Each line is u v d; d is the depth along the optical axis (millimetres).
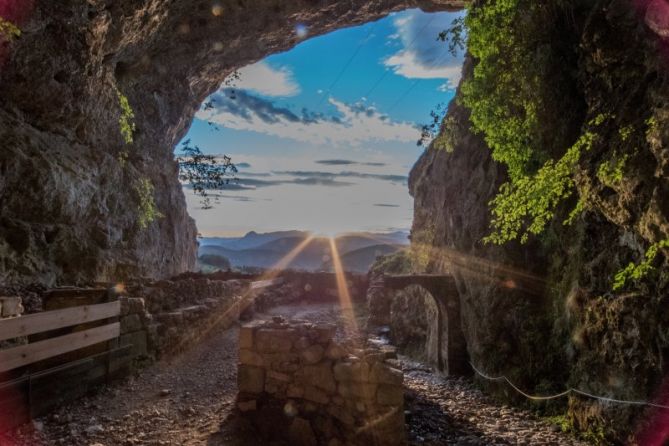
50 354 4672
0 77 8719
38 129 9781
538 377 6875
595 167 5367
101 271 10820
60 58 9477
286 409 4934
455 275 9969
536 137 6922
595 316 5711
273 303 16453
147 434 4609
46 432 4391
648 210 4457
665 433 4438
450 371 9320
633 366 4945
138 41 12234
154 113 15109
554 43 6633
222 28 14812
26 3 8375
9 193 8664
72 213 10211
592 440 5375
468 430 5980
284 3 14977
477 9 6781
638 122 4871
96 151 11391
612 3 5457
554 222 7230
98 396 5430
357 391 4703
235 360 7973
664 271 4527
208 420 5039
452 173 11062
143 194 13266
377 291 15570
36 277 8844
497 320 8047
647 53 4914
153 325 7074
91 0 9695
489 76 6930
